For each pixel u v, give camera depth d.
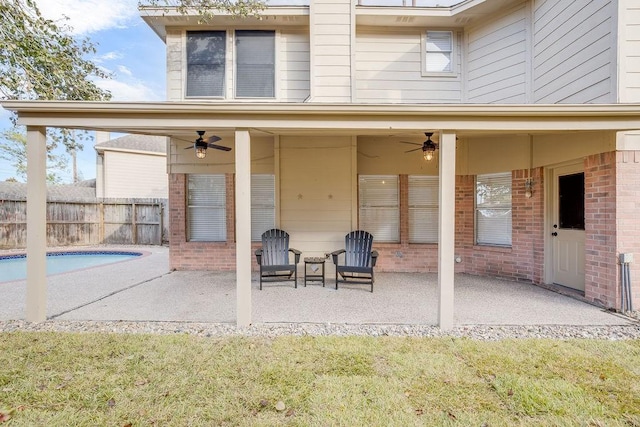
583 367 2.78
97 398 2.35
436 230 6.94
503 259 6.12
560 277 5.42
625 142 4.16
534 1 5.66
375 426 2.07
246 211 3.80
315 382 2.57
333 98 6.20
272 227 7.05
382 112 3.67
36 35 5.83
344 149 6.55
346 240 6.12
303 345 3.23
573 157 4.86
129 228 11.97
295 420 2.13
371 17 6.38
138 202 11.94
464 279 6.08
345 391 2.45
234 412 2.21
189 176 7.31
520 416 2.17
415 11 6.27
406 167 6.78
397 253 6.86
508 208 6.14
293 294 5.24
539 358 2.94
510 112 3.59
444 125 3.70
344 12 6.18
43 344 3.22
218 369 2.76
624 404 2.28
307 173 6.57
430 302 4.77
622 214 4.18
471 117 3.69
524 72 5.84
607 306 4.33
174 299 4.92
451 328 3.70
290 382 2.57
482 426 2.07
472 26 6.55
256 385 2.52
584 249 4.96
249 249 3.81
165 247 11.47
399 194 6.87
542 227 5.61
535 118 3.68
